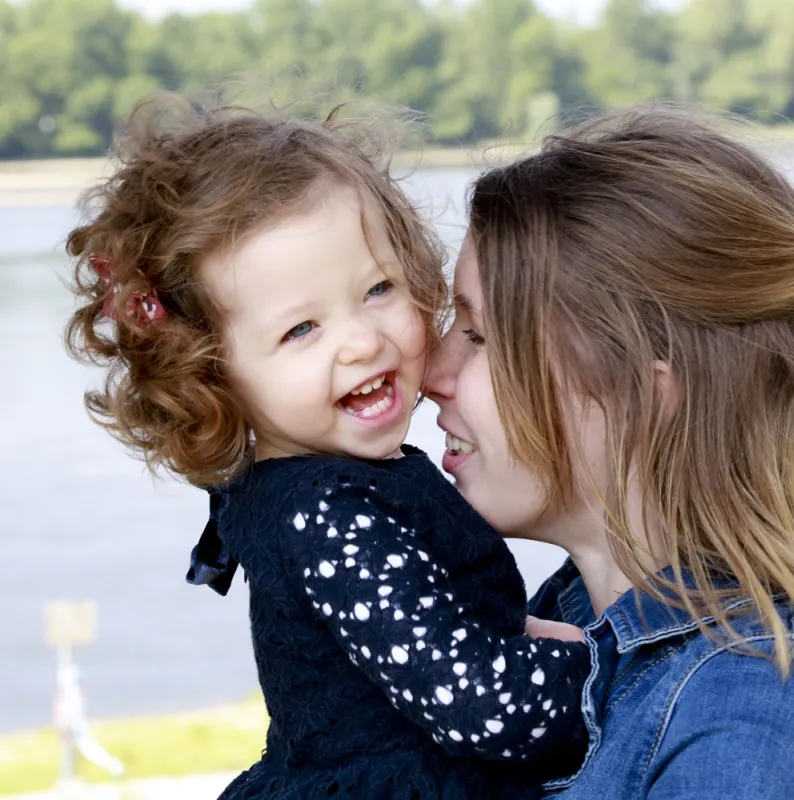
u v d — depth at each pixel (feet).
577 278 4.70
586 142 5.06
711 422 4.59
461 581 4.91
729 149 4.95
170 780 23.76
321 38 109.09
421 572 4.69
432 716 4.49
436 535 4.92
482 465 5.14
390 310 5.23
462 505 5.09
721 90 97.86
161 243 5.16
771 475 4.52
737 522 4.51
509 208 4.90
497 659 4.50
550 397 4.77
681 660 4.42
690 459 4.60
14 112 121.39
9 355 76.38
